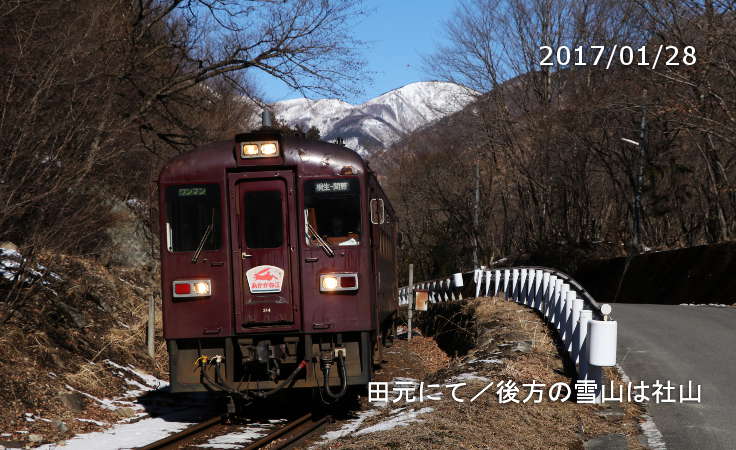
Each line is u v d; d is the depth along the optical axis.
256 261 10.39
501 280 22.86
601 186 44.88
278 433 9.41
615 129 35.47
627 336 15.22
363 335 10.52
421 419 8.55
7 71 11.80
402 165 52.97
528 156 44.12
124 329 16.03
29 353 11.76
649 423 8.98
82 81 12.97
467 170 49.44
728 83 25.70
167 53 21.81
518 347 13.17
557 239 44.81
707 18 24.73
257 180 10.54
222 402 12.03
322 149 10.68
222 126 28.31
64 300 14.84
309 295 10.35
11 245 13.62
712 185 32.94
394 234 19.89
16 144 11.16
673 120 26.16
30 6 12.66
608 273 36.12
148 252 21.19
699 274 26.84
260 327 10.30
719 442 8.06
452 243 51.19
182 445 8.90
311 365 10.40
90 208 13.17
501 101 45.28
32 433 9.23
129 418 11.09
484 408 9.11
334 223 10.50
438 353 21.14
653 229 43.03
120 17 18.12
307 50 20.06
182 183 10.48
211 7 20.16
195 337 10.27
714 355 12.91
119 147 16.03
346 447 7.52
